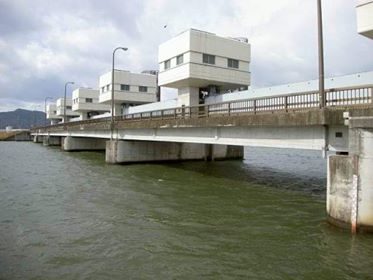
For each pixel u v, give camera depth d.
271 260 9.95
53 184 23.44
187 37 33.75
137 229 13.02
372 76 18.14
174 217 14.70
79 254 10.52
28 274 9.12
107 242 11.58
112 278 8.90
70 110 109.88
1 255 10.45
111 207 16.58
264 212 15.35
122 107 61.94
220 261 9.93
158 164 36.38
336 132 14.20
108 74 60.25
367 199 11.27
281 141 17.17
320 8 15.01
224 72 35.69
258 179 25.50
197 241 11.63
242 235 12.20
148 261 9.97
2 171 30.84
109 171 30.25
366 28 16.78
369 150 11.21
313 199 18.05
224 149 42.25
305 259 9.95
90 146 61.84
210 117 21.62
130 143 36.38
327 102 15.48
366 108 12.02
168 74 36.94
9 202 17.78
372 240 10.94
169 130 27.64
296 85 23.25
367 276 8.80
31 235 12.33
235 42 36.53
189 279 8.82
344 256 9.99
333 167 12.33
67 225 13.59
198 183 23.50
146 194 19.69
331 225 12.46
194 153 40.28
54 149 67.50
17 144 91.56
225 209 15.98
